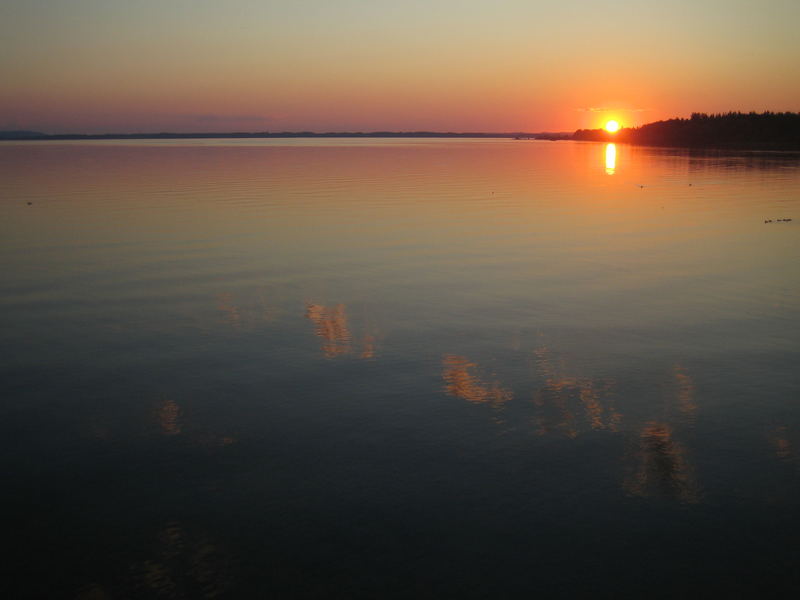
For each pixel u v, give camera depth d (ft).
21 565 14.46
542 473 17.66
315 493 16.98
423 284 37.70
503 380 23.80
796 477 17.29
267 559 14.55
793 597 13.25
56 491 17.25
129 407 22.06
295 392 23.03
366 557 14.57
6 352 27.22
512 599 13.29
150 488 17.33
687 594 13.35
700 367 24.67
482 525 15.56
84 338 28.89
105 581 13.96
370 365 25.43
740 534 15.10
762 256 44.50
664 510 16.01
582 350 26.66
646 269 40.98
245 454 18.94
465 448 19.04
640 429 20.01
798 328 28.96
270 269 41.88
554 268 41.50
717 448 18.81
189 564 14.43
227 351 27.14
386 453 18.85
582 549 14.70
